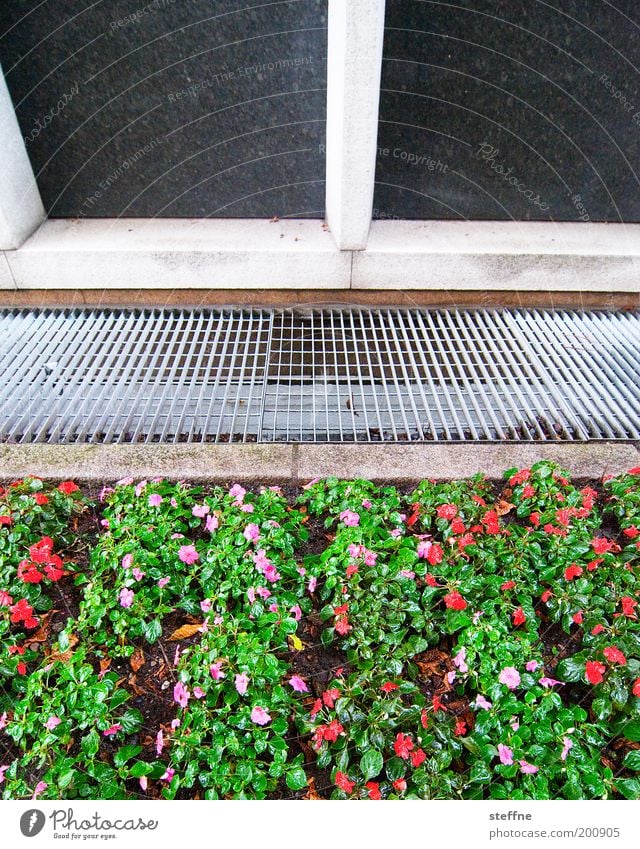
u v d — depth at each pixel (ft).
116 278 10.77
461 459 7.66
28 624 5.65
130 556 5.92
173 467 7.52
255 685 5.23
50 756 4.92
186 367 9.43
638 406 8.96
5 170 9.80
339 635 5.87
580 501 6.76
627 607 5.67
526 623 5.80
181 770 4.94
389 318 10.80
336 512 6.79
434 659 5.74
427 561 6.36
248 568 6.04
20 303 11.03
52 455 7.66
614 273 10.86
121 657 5.81
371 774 4.71
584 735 5.06
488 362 9.69
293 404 9.16
